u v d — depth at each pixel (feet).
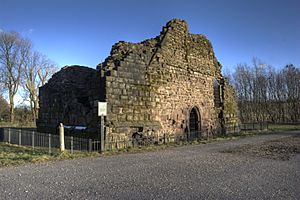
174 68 63.93
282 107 202.59
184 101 65.87
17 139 54.95
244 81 220.02
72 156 35.76
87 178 24.18
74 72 65.77
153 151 42.29
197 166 30.09
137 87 52.90
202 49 75.46
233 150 43.88
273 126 128.36
